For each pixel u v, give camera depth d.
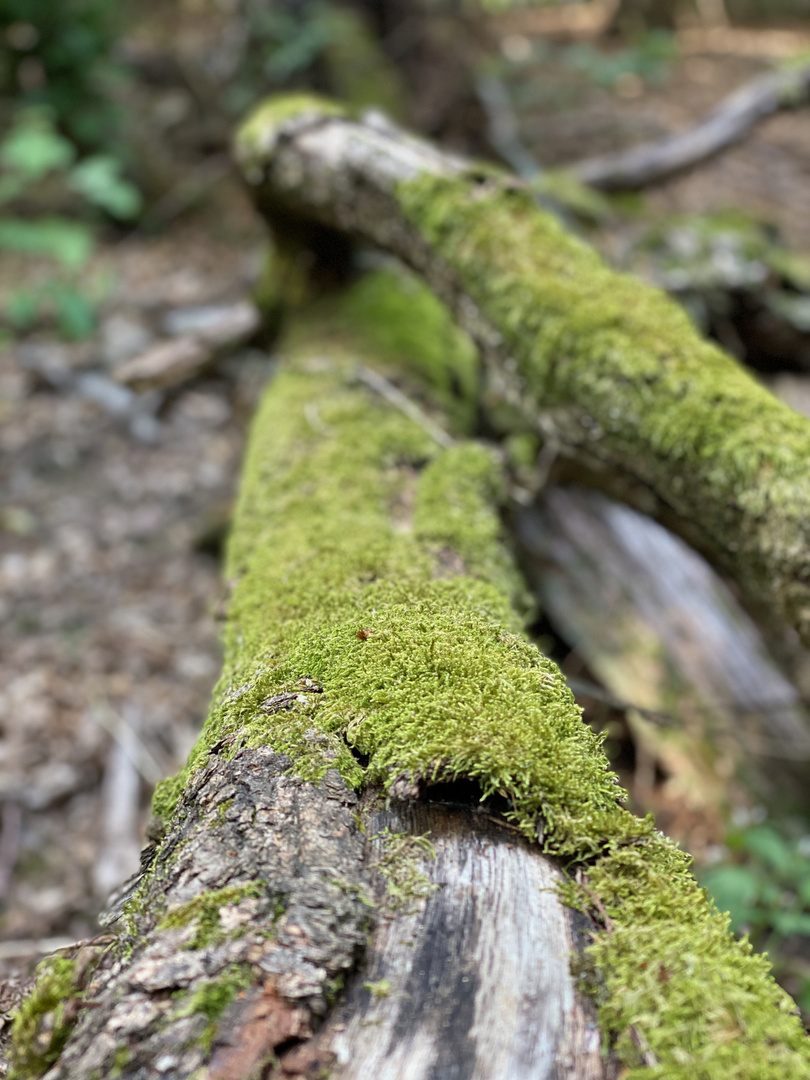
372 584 1.68
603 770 1.15
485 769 1.09
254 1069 0.82
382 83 6.74
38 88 6.36
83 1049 0.86
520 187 2.63
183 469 4.66
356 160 3.06
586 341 2.17
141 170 6.59
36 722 3.19
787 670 2.75
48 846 2.80
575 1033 0.88
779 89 5.71
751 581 2.11
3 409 4.86
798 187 6.96
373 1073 0.84
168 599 3.93
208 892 0.97
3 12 6.07
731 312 4.23
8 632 3.62
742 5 10.62
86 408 4.95
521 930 0.97
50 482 4.50
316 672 1.36
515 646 1.40
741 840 2.49
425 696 1.23
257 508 2.27
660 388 2.02
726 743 3.05
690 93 8.75
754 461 1.84
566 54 9.23
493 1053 0.85
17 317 5.20
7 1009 1.10
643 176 5.36
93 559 4.09
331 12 7.05
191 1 8.14
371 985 0.91
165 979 0.89
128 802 2.91
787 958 2.42
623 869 1.03
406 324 3.41
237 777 1.14
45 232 5.30
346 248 3.85
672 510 2.22
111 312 5.62
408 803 1.13
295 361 3.27
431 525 2.04
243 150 3.59
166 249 6.45
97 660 3.52
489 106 6.93
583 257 2.45
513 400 2.54
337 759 1.16
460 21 7.32
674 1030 0.84
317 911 0.95
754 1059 0.81
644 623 3.25
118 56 6.99
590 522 3.43
